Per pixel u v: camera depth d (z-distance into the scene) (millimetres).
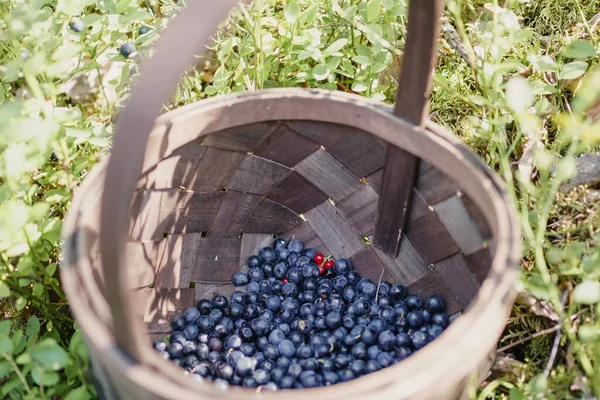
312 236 1633
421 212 1383
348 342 1412
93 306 1030
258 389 1253
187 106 1333
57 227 1473
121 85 1779
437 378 951
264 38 1775
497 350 1444
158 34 1748
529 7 2053
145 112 929
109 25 1703
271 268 1620
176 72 948
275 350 1424
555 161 1634
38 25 1486
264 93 1361
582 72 1537
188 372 1396
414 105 1241
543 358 1445
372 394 928
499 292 1030
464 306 1379
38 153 1500
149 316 1503
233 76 1928
